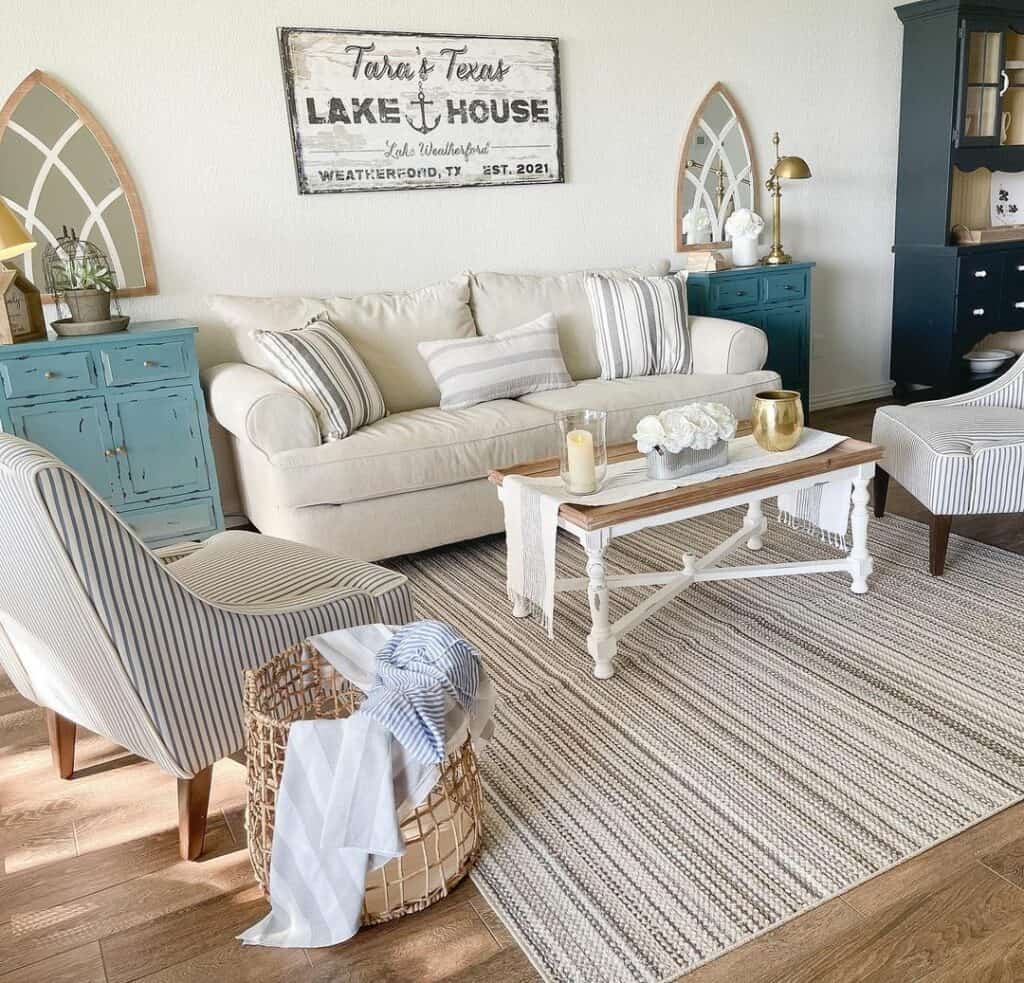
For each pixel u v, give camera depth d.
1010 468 2.53
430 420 3.07
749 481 2.25
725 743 1.93
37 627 1.61
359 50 3.48
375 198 3.65
